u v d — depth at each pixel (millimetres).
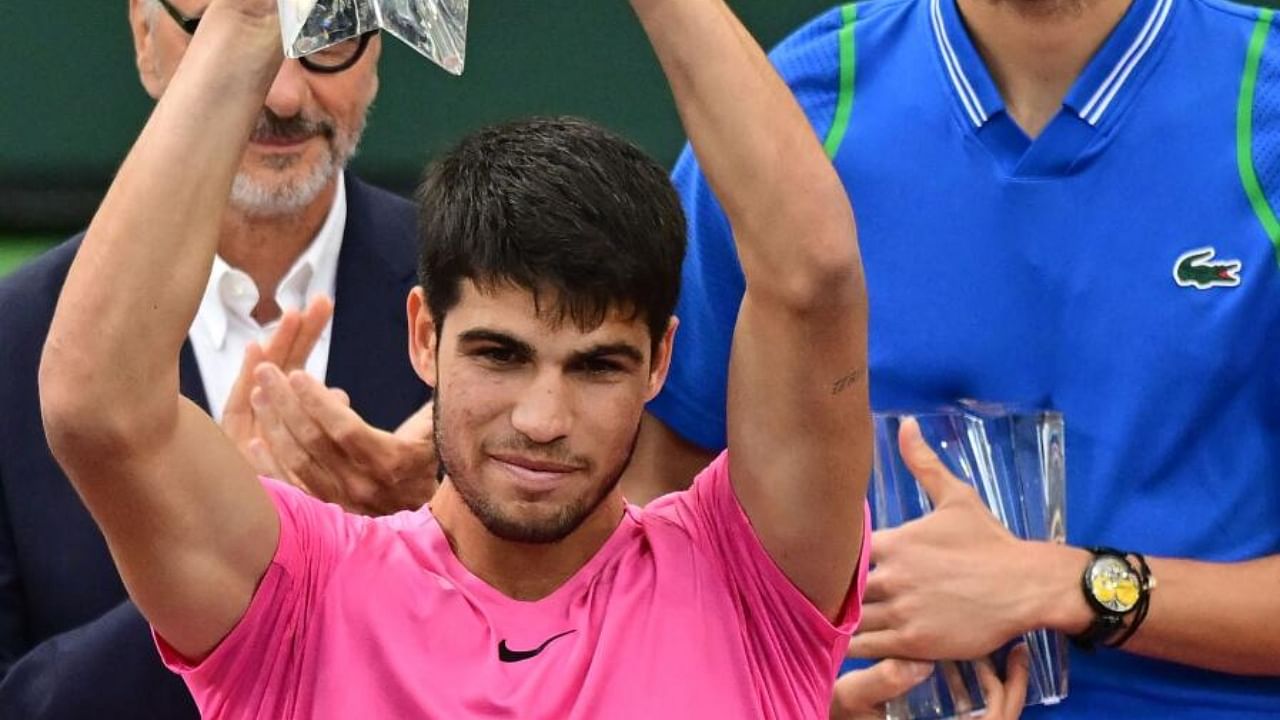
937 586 9055
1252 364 9273
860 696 9164
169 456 6809
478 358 7004
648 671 7262
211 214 6727
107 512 6836
